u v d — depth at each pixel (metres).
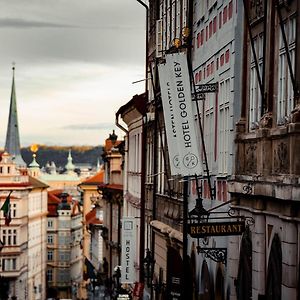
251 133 32.50
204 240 40.00
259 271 30.77
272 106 30.22
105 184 107.31
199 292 42.34
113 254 95.81
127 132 81.62
